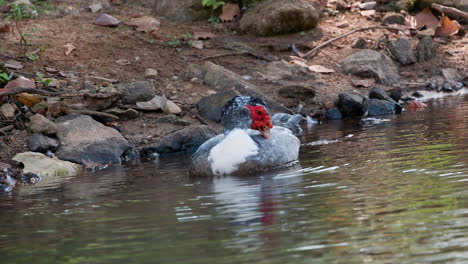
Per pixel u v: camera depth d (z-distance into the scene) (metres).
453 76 19.05
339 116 16.12
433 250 6.13
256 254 6.36
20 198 9.97
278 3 19.86
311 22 20.27
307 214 7.64
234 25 20.27
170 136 13.53
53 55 16.39
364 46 19.72
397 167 9.85
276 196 8.70
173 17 20.23
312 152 11.95
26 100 14.09
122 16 19.58
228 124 11.08
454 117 14.19
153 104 14.96
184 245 6.80
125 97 15.03
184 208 8.41
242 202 8.49
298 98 16.69
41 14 18.75
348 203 7.98
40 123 13.09
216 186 9.74
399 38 19.81
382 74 18.52
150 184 10.30
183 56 17.91
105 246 7.00
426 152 10.77
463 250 6.07
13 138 13.08
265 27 19.73
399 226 6.89
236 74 16.91
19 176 11.64
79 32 17.88
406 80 18.91
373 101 16.20
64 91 14.79
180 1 20.33
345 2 21.98
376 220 7.16
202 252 6.54
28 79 14.46
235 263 6.17
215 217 7.82
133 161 12.88
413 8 21.86
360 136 13.10
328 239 6.66
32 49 16.44
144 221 7.91
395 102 16.31
